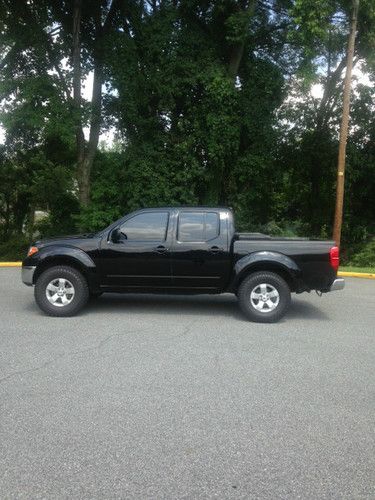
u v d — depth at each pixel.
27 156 24.94
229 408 4.14
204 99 19.22
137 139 19.95
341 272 14.31
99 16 20.88
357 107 21.45
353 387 4.69
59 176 22.56
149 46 18.88
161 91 18.84
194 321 7.64
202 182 20.67
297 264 7.70
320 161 22.67
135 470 3.15
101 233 8.08
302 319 7.97
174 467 3.19
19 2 19.59
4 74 19.81
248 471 3.16
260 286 7.66
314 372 5.13
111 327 7.11
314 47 18.83
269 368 5.25
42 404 4.16
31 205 25.70
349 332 7.06
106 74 19.34
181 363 5.38
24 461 3.24
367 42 18.88
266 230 21.30
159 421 3.87
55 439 3.54
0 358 5.48
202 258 7.91
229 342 6.37
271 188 22.69
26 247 24.62
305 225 24.52
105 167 20.62
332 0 17.08
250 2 19.20
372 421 3.93
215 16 19.84
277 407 4.18
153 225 8.08
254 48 21.00
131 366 5.24
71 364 5.28
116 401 4.25
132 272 7.99
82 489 2.93
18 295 9.71
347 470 3.19
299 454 3.39
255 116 19.86
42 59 19.20
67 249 7.92
